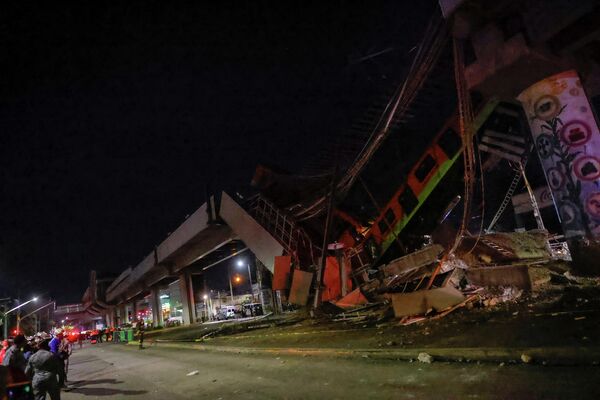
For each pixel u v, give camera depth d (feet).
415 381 21.27
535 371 18.93
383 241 75.05
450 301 39.06
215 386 29.84
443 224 76.33
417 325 36.42
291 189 87.40
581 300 28.63
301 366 31.81
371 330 40.09
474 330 28.02
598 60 41.37
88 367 62.54
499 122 59.52
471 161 42.52
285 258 77.66
